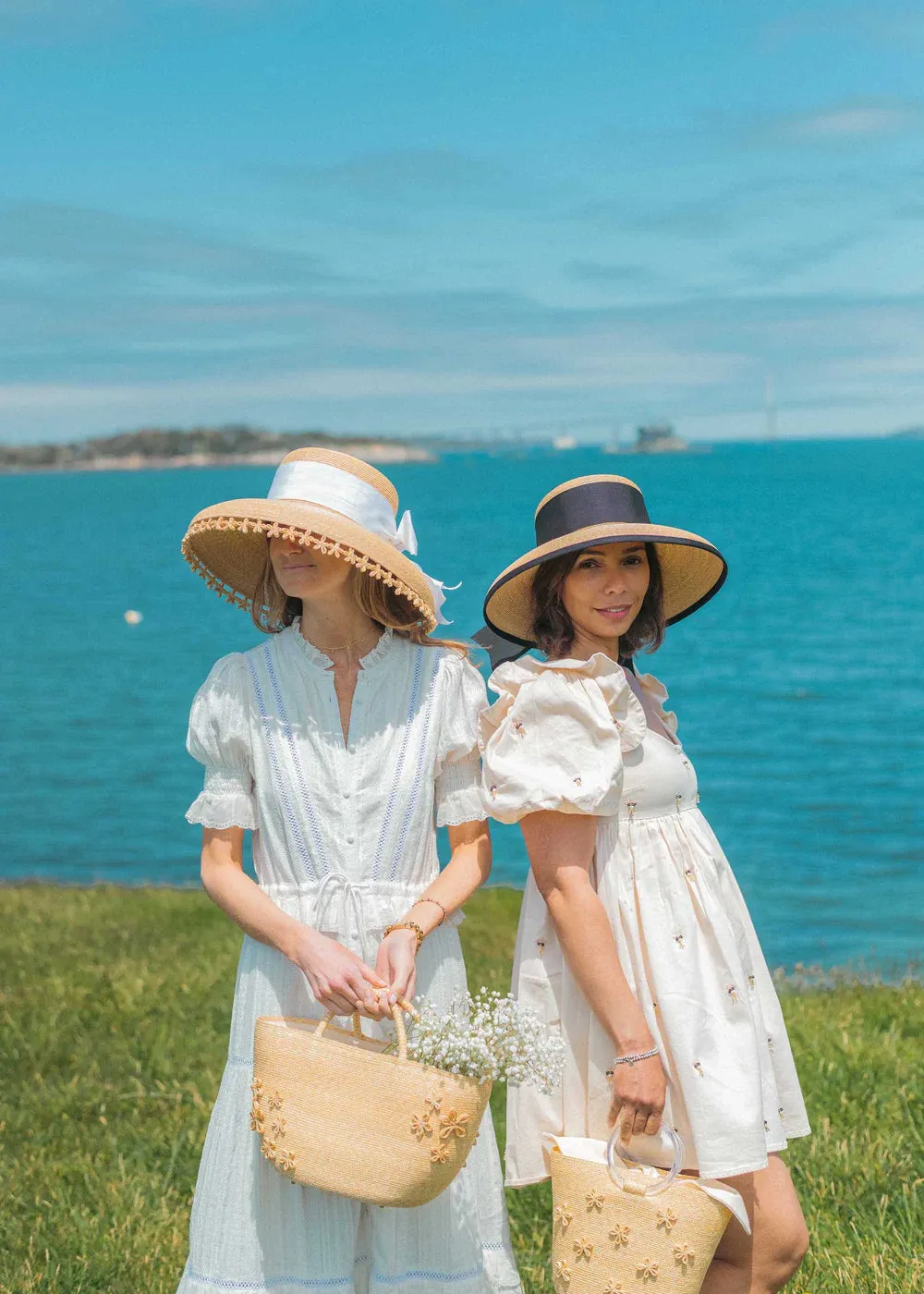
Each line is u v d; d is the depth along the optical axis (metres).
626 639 3.49
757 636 43.38
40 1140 5.22
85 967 8.16
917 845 17.89
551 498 3.35
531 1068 2.79
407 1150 2.72
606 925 3.04
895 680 34.41
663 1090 2.99
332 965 2.85
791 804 21.11
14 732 31.44
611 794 3.03
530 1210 4.59
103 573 75.12
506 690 3.17
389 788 3.08
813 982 8.44
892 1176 4.57
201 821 3.12
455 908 3.06
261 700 3.12
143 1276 4.12
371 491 3.13
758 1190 3.11
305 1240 2.93
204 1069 6.11
